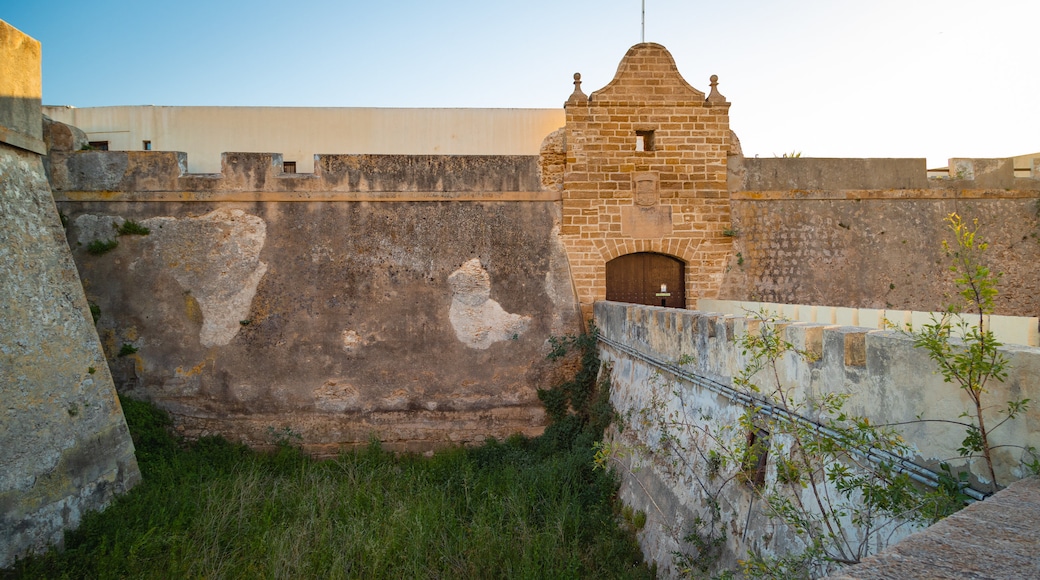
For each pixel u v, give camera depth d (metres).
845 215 15.98
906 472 5.15
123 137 18.89
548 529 10.60
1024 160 19.33
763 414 7.12
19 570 9.07
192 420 14.79
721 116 15.71
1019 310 15.98
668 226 15.57
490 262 15.41
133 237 14.88
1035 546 2.87
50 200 11.55
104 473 11.12
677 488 9.17
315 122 19.23
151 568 9.41
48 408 10.15
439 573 9.64
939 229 16.12
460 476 13.30
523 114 19.86
